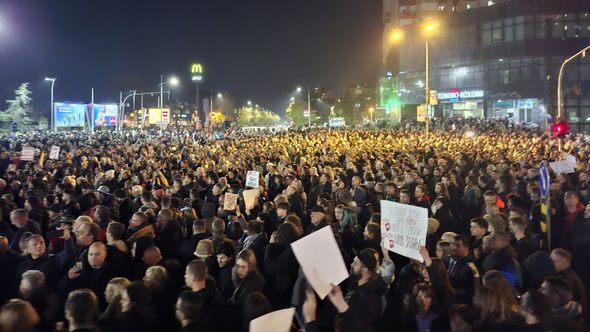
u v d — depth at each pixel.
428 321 5.27
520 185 12.08
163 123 58.31
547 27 64.56
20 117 75.62
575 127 64.25
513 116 67.56
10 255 6.77
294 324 5.35
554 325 3.79
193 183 13.50
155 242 8.09
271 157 21.97
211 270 6.89
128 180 14.05
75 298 4.58
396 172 14.81
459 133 41.25
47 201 11.34
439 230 9.34
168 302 5.70
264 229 8.96
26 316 4.11
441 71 74.69
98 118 73.25
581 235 8.02
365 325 5.11
